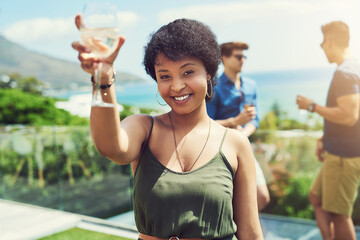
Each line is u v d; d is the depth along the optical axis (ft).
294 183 13.10
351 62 9.05
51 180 17.22
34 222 14.30
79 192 16.51
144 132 4.27
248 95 9.53
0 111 53.47
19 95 54.49
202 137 4.25
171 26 4.09
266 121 41.11
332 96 9.37
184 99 4.08
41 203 17.48
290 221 13.03
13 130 18.38
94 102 3.43
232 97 9.27
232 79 9.34
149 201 4.04
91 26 3.39
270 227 12.83
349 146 9.40
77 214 16.14
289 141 13.03
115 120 3.63
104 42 3.42
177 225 3.97
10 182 18.58
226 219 4.11
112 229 13.60
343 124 9.32
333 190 9.79
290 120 40.55
